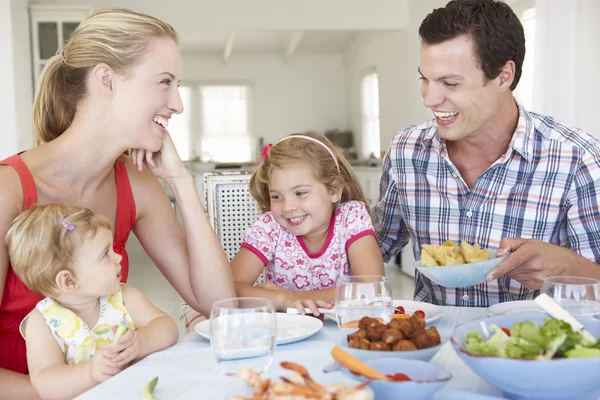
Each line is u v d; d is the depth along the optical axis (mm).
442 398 857
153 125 1377
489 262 1248
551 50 3514
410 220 1838
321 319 1383
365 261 1776
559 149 1634
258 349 834
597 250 1630
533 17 4168
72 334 1233
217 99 11031
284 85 11062
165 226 1590
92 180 1417
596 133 3379
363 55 9352
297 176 1764
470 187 1751
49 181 1357
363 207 1884
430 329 964
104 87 1317
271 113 11078
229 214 2240
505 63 1500
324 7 6223
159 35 1353
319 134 1943
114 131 1346
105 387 939
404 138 1842
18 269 1229
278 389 676
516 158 1663
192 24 6012
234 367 836
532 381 771
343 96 11086
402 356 887
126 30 1312
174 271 1595
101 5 5738
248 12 6098
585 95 3389
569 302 1021
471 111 1536
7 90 4414
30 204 1296
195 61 10922
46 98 1401
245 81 10992
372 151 9430
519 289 1684
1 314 1306
